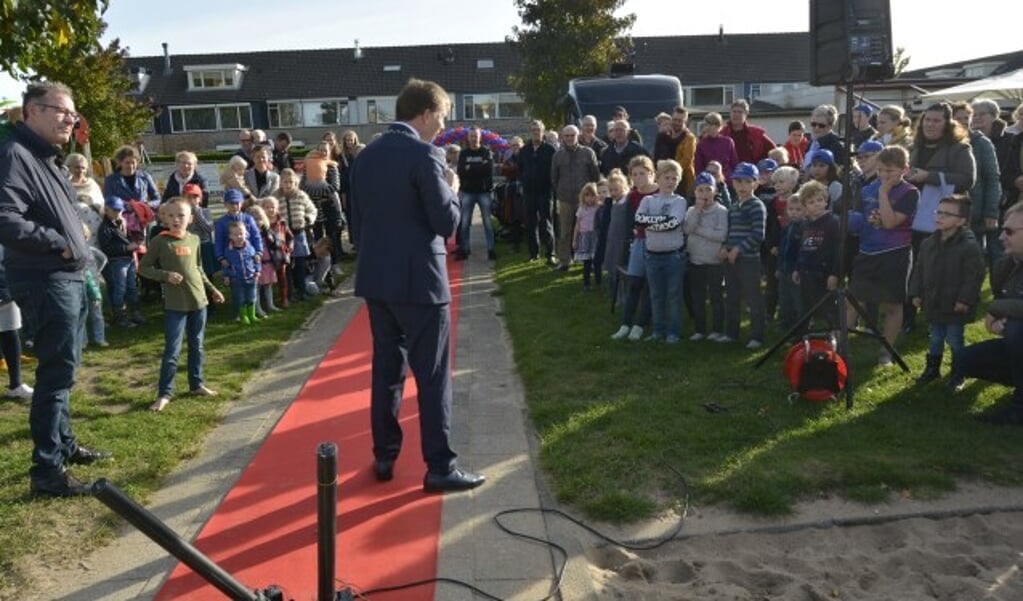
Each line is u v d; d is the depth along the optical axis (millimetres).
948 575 3434
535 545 3656
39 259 4117
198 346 5918
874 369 5883
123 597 3322
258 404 5816
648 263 6859
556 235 11445
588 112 14836
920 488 4059
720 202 7410
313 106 48062
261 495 4270
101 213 8430
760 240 6504
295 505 4141
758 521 3836
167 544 2381
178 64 49406
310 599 3275
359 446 4930
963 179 6359
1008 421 4824
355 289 4137
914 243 6598
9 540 3734
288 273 9836
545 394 5629
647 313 7328
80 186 8211
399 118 4141
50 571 3521
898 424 4820
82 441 4945
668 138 10422
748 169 6539
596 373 6094
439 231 3963
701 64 46812
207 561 2490
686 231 6832
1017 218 4930
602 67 27000
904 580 3402
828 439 4637
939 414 5008
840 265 5453
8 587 3385
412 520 3914
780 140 21531
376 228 4031
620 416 5074
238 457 4812
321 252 9945
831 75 5363
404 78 48438
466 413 5430
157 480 4465
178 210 5621
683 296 7402
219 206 23094
